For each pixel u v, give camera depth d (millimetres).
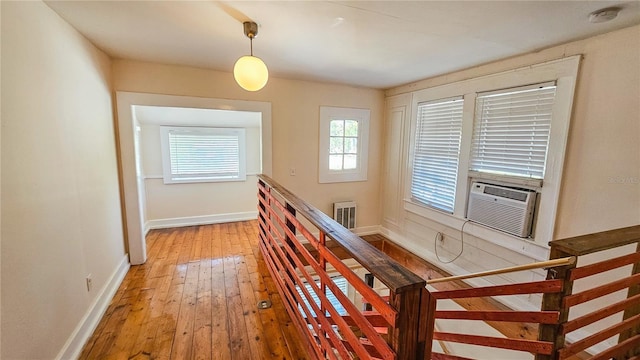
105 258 2346
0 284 1165
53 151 1596
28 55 1399
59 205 1638
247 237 3949
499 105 2646
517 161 2510
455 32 2010
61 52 1741
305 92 3736
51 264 1532
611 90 1899
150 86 2912
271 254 2670
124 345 1829
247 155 4785
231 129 4621
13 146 1263
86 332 1879
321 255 1437
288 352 1787
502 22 1821
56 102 1655
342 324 1245
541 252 2332
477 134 2869
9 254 1221
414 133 3736
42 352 1426
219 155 4609
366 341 2041
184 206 4484
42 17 1539
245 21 1862
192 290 2518
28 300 1334
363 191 4387
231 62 2871
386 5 1621
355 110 4102
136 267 2973
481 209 2826
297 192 3906
